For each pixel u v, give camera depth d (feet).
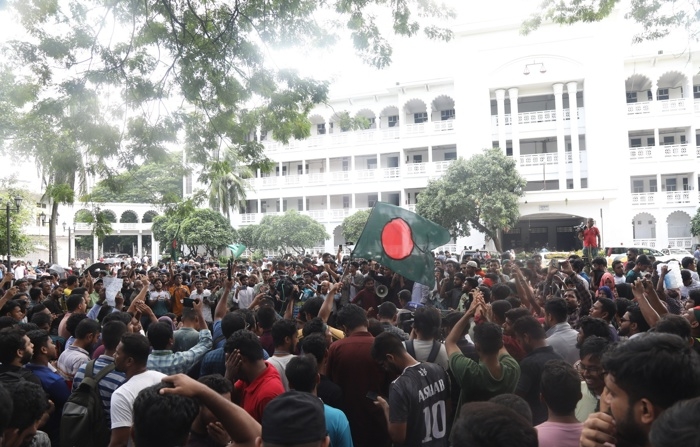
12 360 14.32
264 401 12.49
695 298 21.85
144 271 64.75
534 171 132.87
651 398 6.36
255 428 8.09
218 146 35.40
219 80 32.22
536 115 134.62
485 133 137.80
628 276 34.45
